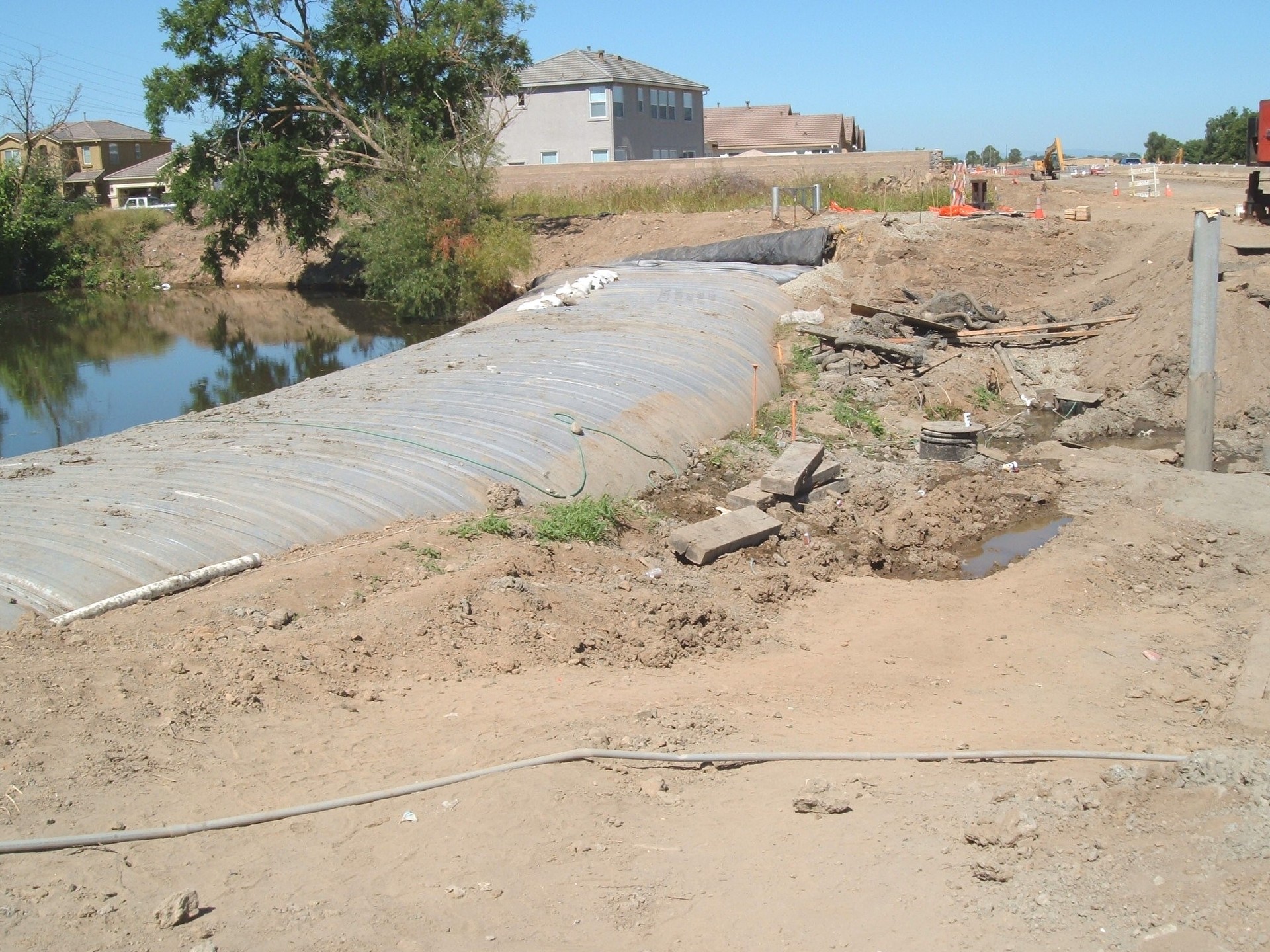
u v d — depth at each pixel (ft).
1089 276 85.15
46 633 25.21
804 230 96.48
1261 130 86.99
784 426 57.31
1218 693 26.89
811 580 36.99
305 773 19.83
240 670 23.75
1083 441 57.98
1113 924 14.20
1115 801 17.75
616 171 147.95
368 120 121.49
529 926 15.25
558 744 21.34
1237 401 58.29
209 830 17.54
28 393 87.86
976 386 65.26
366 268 130.52
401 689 24.57
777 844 17.63
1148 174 184.34
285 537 32.89
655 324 66.28
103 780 18.75
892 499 47.78
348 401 48.32
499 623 28.53
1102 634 31.53
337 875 16.47
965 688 27.50
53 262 167.53
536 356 56.65
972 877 15.94
